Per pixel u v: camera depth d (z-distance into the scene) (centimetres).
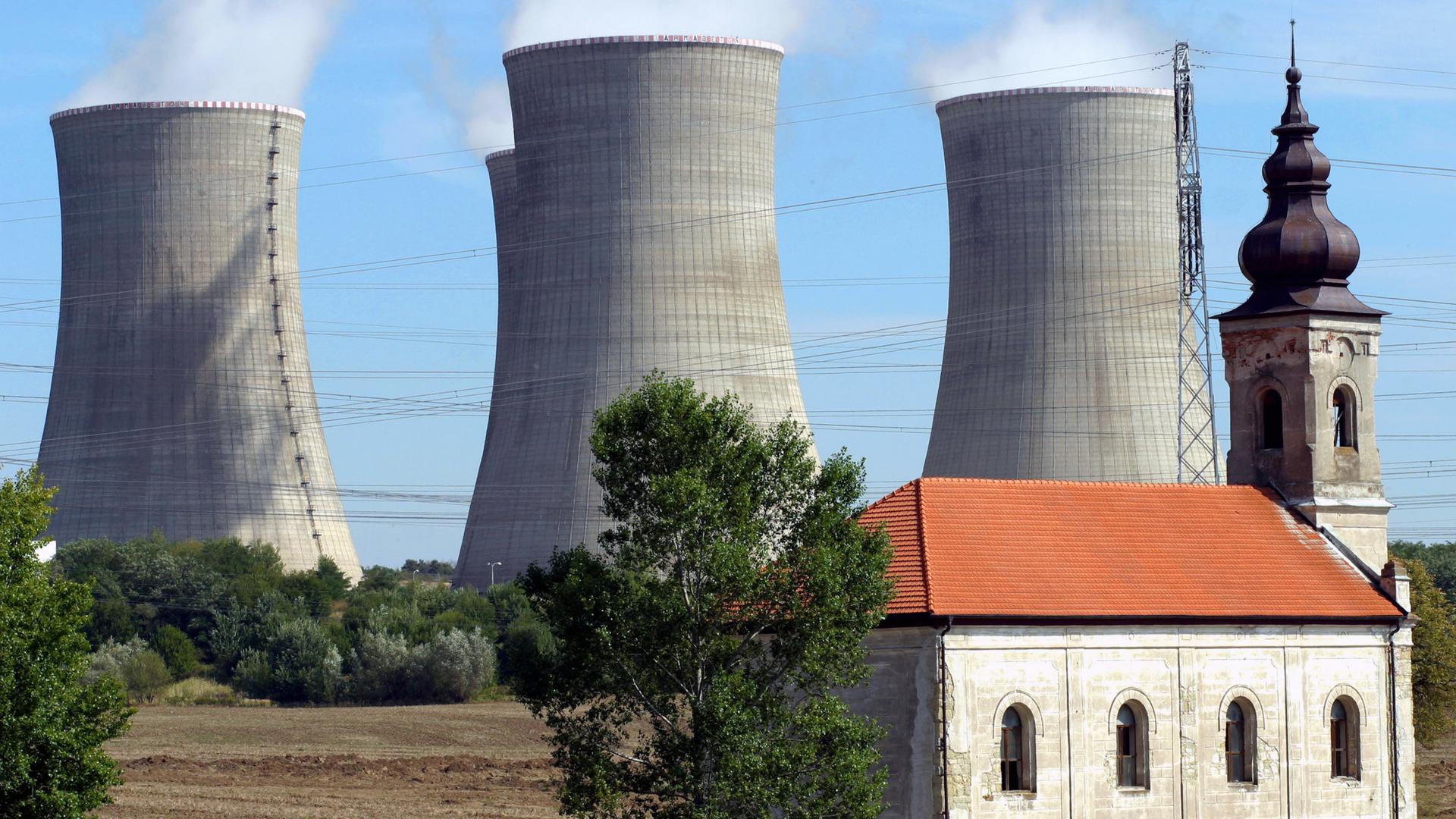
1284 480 7094
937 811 5703
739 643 5241
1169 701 6178
